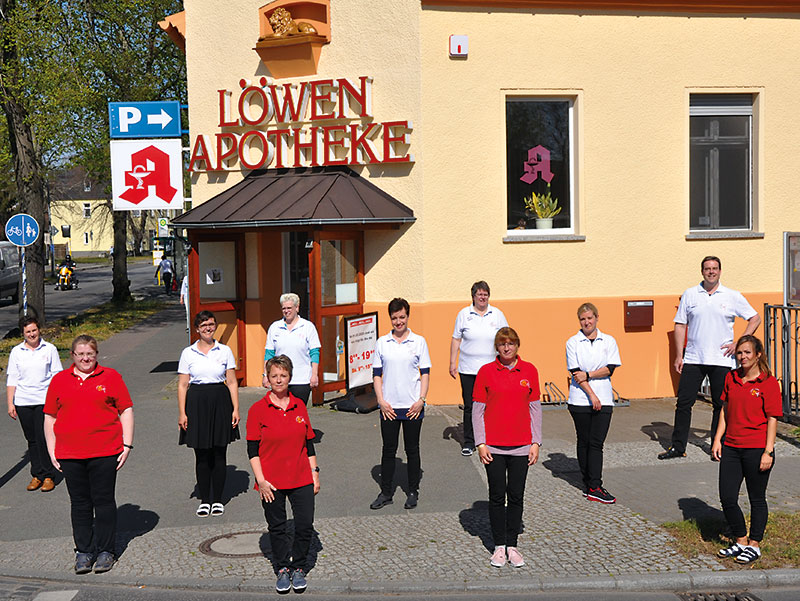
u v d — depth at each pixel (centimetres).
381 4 1237
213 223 1218
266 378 641
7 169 3859
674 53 1257
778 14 1274
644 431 1067
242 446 1038
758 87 1278
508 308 1238
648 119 1257
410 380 779
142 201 1428
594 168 1250
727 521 656
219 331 1364
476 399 648
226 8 1370
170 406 1262
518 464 640
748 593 600
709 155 1301
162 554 683
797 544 663
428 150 1216
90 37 2612
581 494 812
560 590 605
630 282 1264
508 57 1226
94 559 665
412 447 783
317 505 798
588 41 1240
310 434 623
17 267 3453
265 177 1335
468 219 1230
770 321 1260
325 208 1167
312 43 1279
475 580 612
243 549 691
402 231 1238
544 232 1263
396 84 1232
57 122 2148
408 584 609
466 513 767
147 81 2791
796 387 1083
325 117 1288
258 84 1345
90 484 661
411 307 1227
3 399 1362
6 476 935
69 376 662
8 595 613
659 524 720
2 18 2019
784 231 1296
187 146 1605
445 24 1212
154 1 2694
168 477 910
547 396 1238
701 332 940
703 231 1291
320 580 620
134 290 4222
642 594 599
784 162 1291
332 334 1231
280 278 1395
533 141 1259
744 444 642
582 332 805
